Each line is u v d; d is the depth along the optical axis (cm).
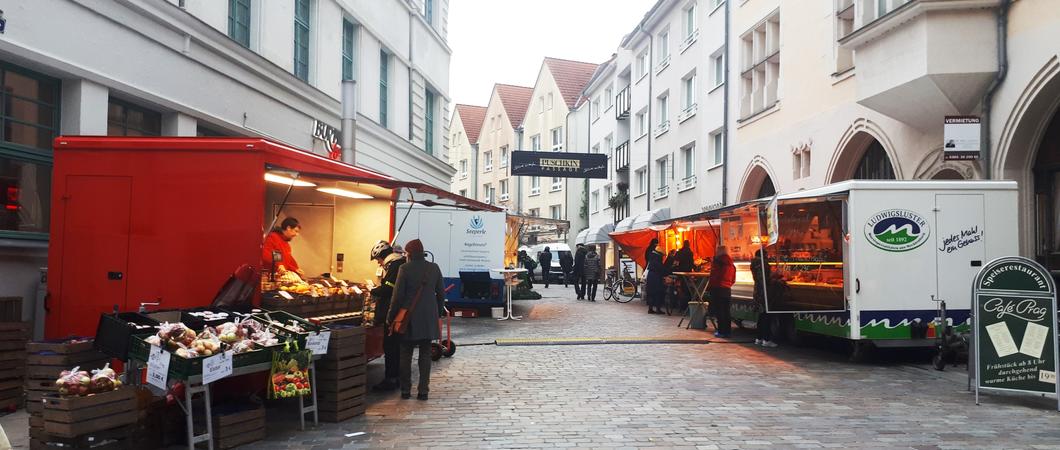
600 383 875
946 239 1047
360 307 930
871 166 1595
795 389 842
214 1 1202
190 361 537
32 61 821
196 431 582
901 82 1220
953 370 987
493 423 668
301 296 786
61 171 757
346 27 1780
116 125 1002
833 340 1312
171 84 1084
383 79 2023
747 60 2205
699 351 1171
